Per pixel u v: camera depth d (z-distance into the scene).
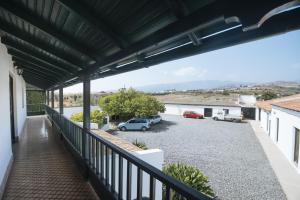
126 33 2.45
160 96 48.28
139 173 2.05
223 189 7.59
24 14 2.76
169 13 1.82
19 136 8.05
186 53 2.06
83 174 4.25
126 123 19.42
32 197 3.36
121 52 2.61
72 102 29.00
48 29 2.98
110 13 2.16
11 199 3.30
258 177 8.64
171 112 32.97
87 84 4.38
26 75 10.41
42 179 4.07
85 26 2.63
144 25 2.17
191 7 1.59
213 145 14.06
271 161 10.52
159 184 4.36
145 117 22.19
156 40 1.93
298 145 9.29
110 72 3.88
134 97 22.94
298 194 7.16
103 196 3.17
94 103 30.31
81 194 3.48
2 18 3.35
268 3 1.08
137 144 9.05
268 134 16.97
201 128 20.72
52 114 10.85
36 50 4.79
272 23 1.39
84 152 4.24
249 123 23.98
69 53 4.01
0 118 3.74
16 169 4.61
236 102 31.89
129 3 1.90
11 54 5.94
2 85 4.12
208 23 1.42
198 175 6.16
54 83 9.87
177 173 6.11
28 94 17.94
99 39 2.88
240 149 13.01
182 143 14.65
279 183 8.02
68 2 2.12
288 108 9.89
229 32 1.66
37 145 6.82
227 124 23.16
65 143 6.86
